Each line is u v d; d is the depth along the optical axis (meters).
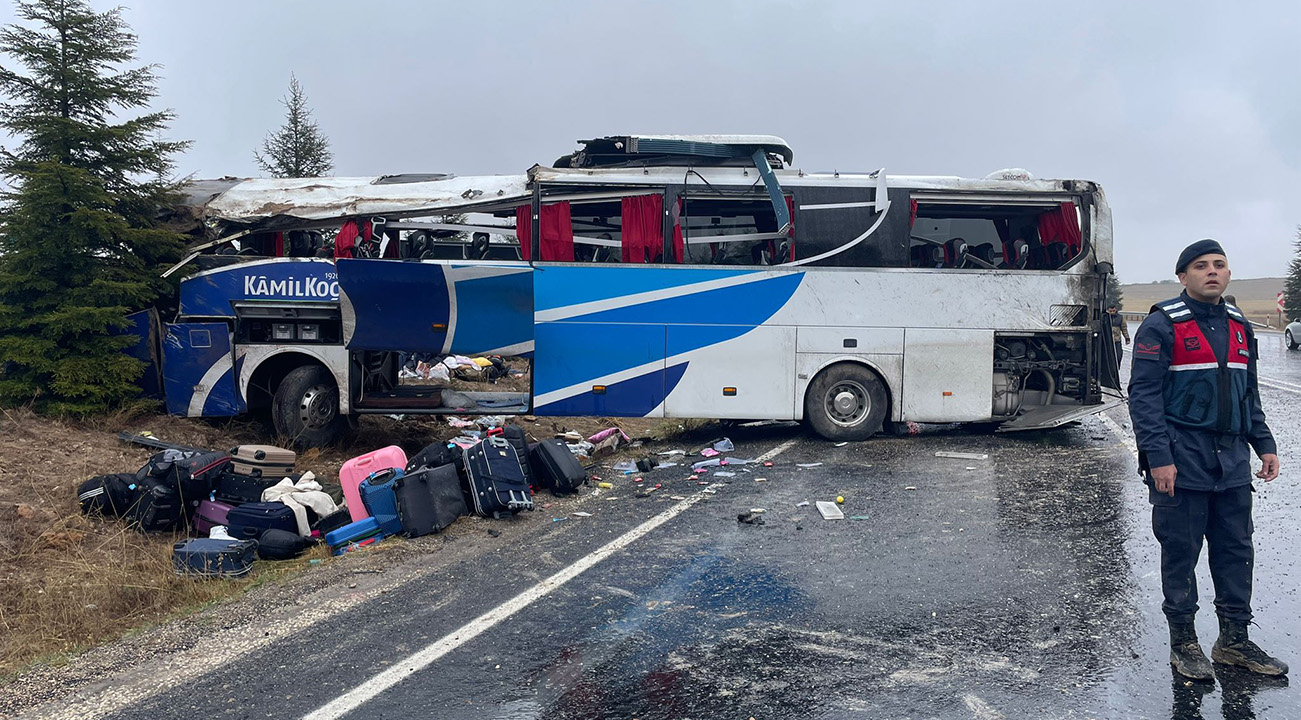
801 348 10.64
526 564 6.01
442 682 4.07
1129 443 10.20
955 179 10.76
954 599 5.00
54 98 9.68
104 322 9.35
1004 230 11.11
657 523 7.02
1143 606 4.80
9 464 7.57
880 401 10.72
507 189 10.41
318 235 10.68
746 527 6.80
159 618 5.28
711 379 10.56
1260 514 6.60
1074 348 10.92
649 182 10.47
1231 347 3.90
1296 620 4.55
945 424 12.08
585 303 10.42
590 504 7.86
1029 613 4.74
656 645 4.45
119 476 7.14
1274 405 13.12
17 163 9.45
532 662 4.27
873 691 3.85
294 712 3.82
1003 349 10.93
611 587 5.42
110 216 9.55
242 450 7.64
